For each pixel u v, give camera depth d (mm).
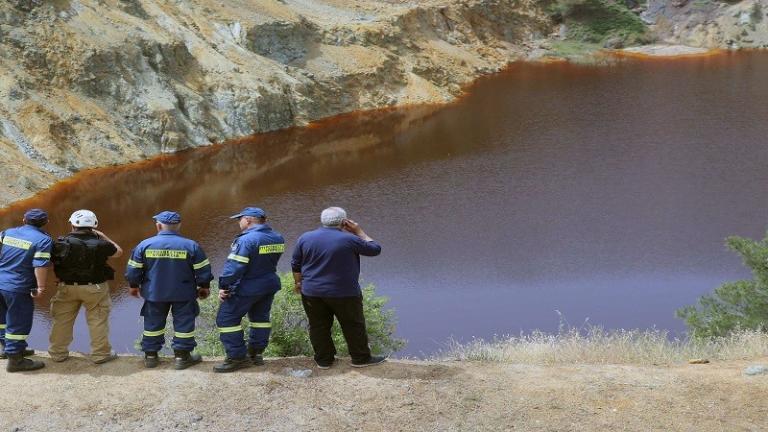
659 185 27984
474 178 29984
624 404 7156
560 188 28062
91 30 35125
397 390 7543
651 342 10344
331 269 7758
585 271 19625
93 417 7125
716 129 36781
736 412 6918
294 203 27203
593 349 9859
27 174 28172
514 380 7754
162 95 35531
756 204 25344
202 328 11070
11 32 32719
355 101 44656
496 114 42219
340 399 7398
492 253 21281
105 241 8289
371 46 47719
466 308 17203
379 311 12039
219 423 7008
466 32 56531
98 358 8273
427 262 20641
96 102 33656
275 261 8094
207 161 33500
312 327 8000
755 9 62000
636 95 45562
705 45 60906
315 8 50812
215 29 41844
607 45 61062
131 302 17703
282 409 7230
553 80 51125
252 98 38656
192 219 25328
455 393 7461
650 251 21062
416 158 33625
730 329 11281
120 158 32406
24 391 7633
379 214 25594
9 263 8023
